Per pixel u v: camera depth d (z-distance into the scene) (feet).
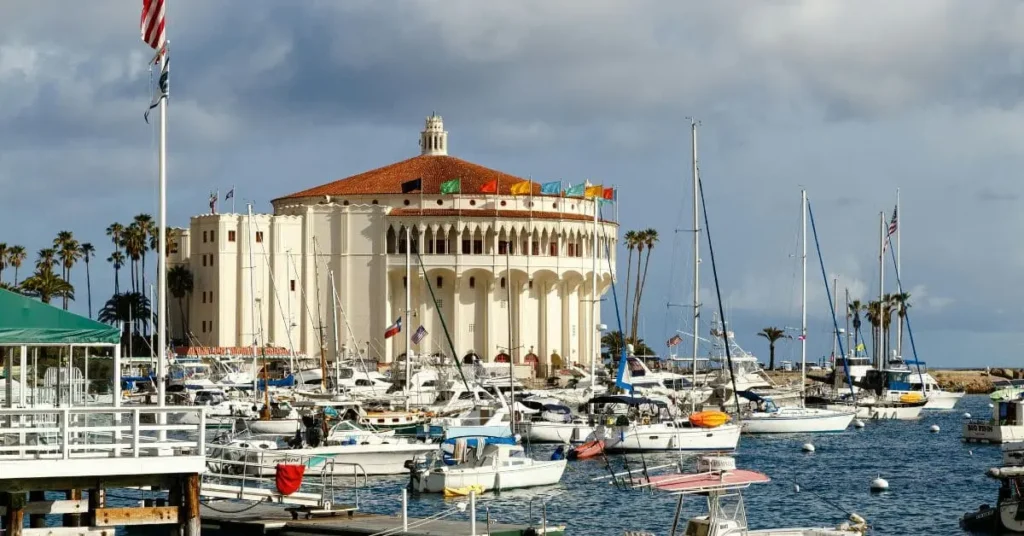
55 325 234.99
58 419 242.78
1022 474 308.40
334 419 544.62
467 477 377.09
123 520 233.35
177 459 230.68
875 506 375.66
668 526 333.62
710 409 605.73
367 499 367.86
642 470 430.61
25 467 223.10
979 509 343.05
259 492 314.76
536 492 384.88
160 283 285.02
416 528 278.87
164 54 287.69
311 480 397.19
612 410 547.90
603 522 339.77
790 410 625.41
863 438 593.01
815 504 379.35
